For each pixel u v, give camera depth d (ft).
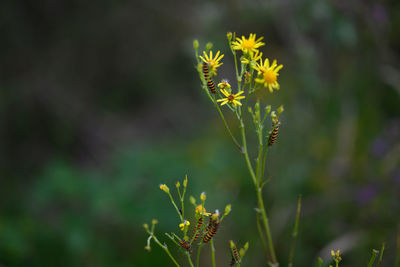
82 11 7.75
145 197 4.24
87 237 4.17
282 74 5.49
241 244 4.42
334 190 4.43
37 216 4.81
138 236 4.57
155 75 8.27
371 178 4.28
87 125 7.21
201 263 4.26
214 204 4.54
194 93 8.38
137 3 7.88
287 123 5.00
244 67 2.53
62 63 7.52
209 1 5.51
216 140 6.10
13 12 6.97
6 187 6.00
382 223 4.01
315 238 4.35
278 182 4.75
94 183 4.33
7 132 6.54
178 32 7.82
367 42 4.43
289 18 4.88
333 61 4.84
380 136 4.40
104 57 8.00
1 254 3.95
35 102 6.89
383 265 3.70
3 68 6.88
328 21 4.45
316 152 4.80
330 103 4.90
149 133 7.73
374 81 4.58
